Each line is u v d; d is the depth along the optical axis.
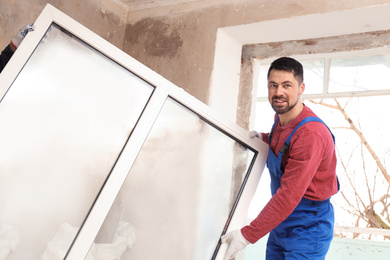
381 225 5.78
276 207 1.75
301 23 2.51
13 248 1.54
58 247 1.60
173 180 1.90
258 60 2.96
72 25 1.60
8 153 1.52
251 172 2.09
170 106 1.87
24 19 2.50
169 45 2.91
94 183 1.69
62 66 1.61
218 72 2.72
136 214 1.81
